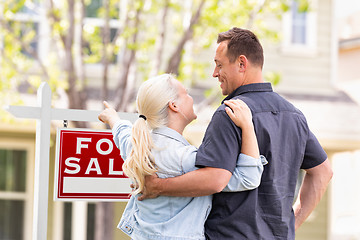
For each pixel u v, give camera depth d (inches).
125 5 601.0
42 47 724.0
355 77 965.2
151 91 182.4
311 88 835.4
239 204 175.8
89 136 225.6
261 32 586.2
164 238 177.3
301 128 188.7
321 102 814.5
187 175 171.5
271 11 568.4
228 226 175.9
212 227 178.5
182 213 177.8
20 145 728.3
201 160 171.0
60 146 222.2
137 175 176.9
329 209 823.1
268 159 178.4
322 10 842.2
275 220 178.5
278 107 184.5
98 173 225.6
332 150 807.7
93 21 727.1
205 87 753.0
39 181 216.1
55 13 538.6
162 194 176.1
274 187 178.9
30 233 729.6
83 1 557.9
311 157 196.2
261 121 178.5
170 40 731.4
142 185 177.2
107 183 226.5
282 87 824.3
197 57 719.1
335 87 842.8
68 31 534.3
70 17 534.9
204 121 687.7
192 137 687.7
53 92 548.1
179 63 546.6
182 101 185.3
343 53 997.8
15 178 730.2
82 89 549.3
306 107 790.5
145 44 541.6
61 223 724.7
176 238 176.6
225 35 188.4
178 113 184.5
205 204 178.9
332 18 844.6
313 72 836.6
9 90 558.3
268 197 178.1
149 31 584.1
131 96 553.9
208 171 169.9
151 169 175.3
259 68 187.5
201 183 169.5
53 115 219.6
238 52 184.5
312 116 772.0
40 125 217.5
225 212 177.3
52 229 721.0
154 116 182.7
